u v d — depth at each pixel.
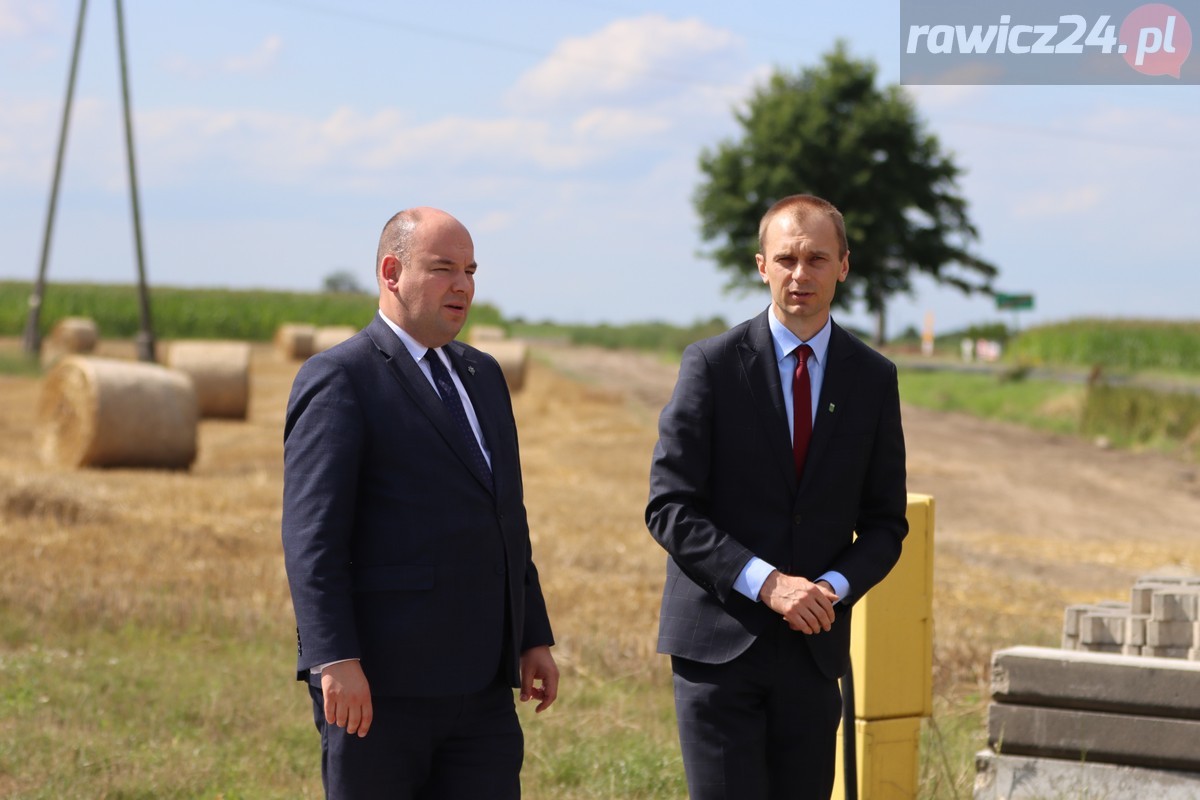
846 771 4.83
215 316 64.62
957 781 5.62
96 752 5.99
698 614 3.91
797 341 3.95
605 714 6.95
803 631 3.75
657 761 6.07
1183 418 25.81
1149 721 5.04
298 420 3.61
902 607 5.07
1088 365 47.41
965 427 28.55
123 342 58.41
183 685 7.30
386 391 3.65
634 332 72.50
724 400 3.92
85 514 12.32
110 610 8.95
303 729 6.62
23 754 5.91
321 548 3.47
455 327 3.72
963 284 63.22
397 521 3.60
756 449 3.90
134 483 15.01
